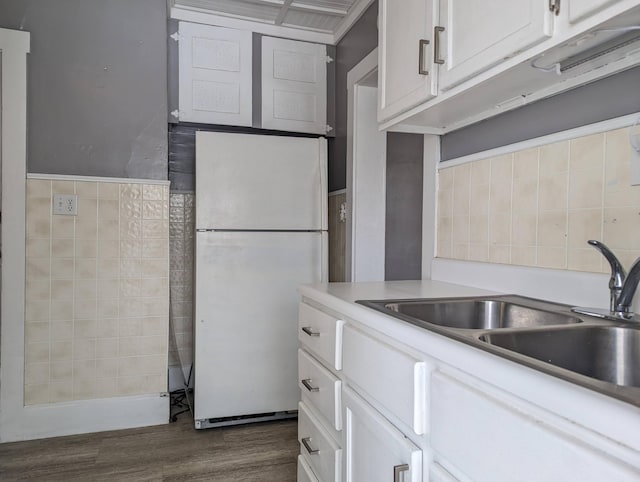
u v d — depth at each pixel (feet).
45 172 8.16
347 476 4.09
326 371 4.66
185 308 10.57
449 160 6.17
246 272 8.62
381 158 9.72
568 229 4.33
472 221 5.68
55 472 6.84
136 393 8.57
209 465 7.10
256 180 8.71
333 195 11.00
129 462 7.17
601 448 1.71
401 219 9.58
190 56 10.08
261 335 8.69
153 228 8.65
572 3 3.05
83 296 8.28
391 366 3.26
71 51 8.32
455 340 2.64
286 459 7.31
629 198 3.76
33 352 8.02
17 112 7.92
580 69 3.91
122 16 8.61
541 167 4.65
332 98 11.05
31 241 8.00
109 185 8.43
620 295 3.52
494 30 3.76
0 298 7.88
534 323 4.02
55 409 8.09
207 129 10.55
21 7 8.08
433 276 6.37
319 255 9.04
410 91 5.15
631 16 2.80
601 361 3.18
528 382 2.04
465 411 2.47
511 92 4.53
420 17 4.91
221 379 8.46
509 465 2.14
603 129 3.97
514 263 4.98
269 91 10.61
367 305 3.98
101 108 8.48
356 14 9.64
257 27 10.49
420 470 2.93
